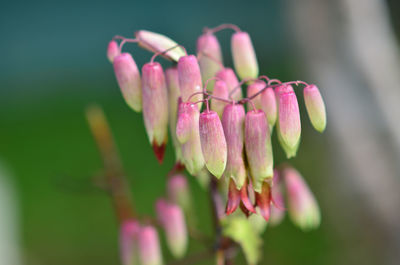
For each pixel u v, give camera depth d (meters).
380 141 1.04
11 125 2.47
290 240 1.24
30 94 2.99
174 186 0.67
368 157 1.06
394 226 1.09
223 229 0.63
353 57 1.03
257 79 0.58
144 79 0.57
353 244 1.17
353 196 1.12
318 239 1.22
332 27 1.04
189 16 3.15
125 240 0.67
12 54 3.48
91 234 1.49
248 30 2.89
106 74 3.17
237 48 0.62
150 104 0.57
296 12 1.09
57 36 3.52
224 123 0.55
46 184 1.81
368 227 1.13
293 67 1.20
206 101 0.55
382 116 1.03
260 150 0.55
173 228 0.66
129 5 3.42
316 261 1.19
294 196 0.65
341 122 1.06
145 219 0.67
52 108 2.65
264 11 2.87
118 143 1.95
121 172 0.71
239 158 0.55
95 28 3.52
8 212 1.38
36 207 1.65
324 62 1.06
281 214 0.65
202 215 1.37
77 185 0.71
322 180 1.23
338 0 1.01
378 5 1.04
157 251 0.65
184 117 0.56
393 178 1.05
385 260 1.12
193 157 0.56
